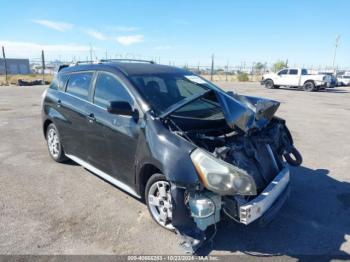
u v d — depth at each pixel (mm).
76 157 5074
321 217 4012
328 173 5531
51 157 6035
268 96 20172
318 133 8750
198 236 3240
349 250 3344
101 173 4477
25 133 8047
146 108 3672
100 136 4254
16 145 6895
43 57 29203
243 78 41750
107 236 3475
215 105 4199
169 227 3549
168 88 4176
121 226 3670
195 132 3561
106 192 4539
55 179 4992
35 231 3545
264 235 3570
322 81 25797
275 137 4012
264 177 3559
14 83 26578
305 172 5562
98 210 4027
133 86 3934
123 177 4047
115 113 3615
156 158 3330
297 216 4023
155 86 4082
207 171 2998
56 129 5426
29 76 37156
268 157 3840
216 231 3422
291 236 3574
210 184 2988
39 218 3822
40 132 8180
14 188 4652
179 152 3182
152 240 3420
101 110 4273
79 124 4699
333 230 3723
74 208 4074
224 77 47938
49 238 3418
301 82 26641
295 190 4797
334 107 14797
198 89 4434
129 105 3682
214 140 3447
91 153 4570
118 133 3916
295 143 7562
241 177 2957
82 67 5055
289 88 29578
